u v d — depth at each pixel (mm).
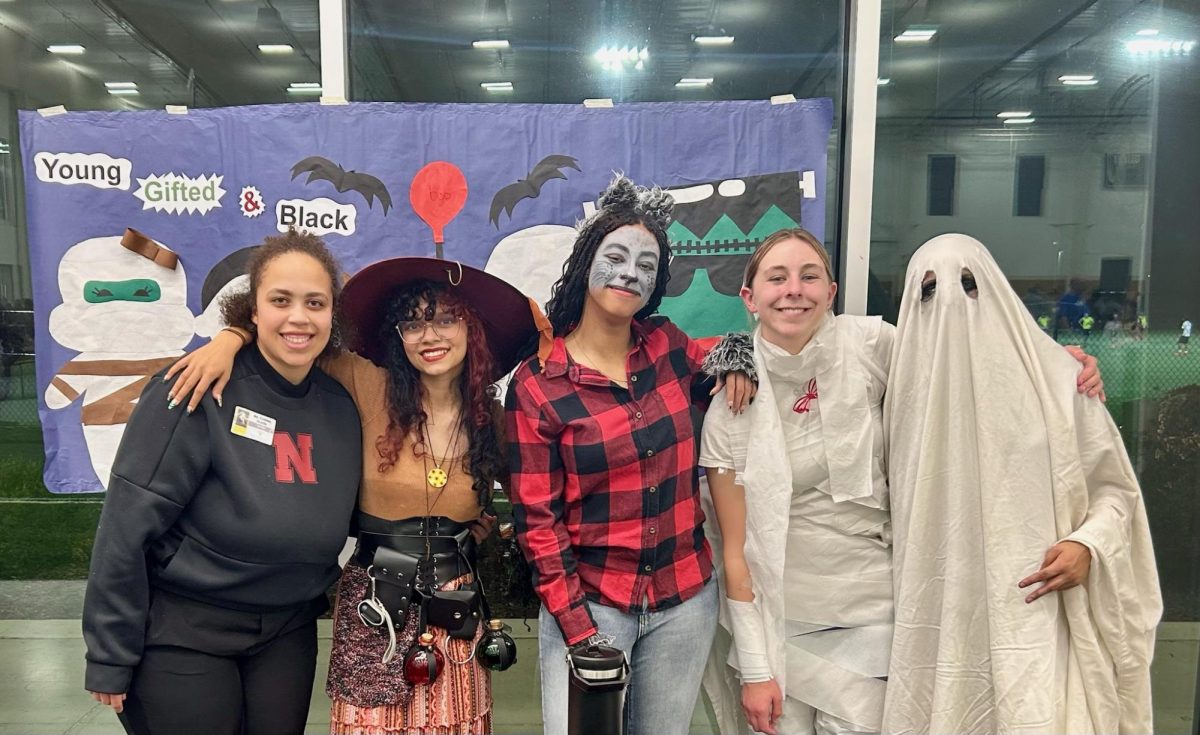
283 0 1838
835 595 1446
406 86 1868
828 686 1435
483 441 1330
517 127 1786
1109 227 1928
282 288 1208
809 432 1432
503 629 1400
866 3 1798
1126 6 1863
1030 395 1331
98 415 1819
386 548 1314
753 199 1798
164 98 1843
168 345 1812
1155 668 1973
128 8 1830
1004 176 1920
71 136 1772
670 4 1862
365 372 1393
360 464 1332
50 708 1999
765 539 1395
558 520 1322
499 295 1357
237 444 1229
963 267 1358
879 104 1896
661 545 1325
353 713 1271
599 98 1875
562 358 1342
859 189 1851
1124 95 1895
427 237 1800
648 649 1354
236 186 1784
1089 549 1274
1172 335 1938
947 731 1341
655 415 1327
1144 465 1967
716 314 1820
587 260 1342
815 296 1363
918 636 1377
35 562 1960
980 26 1879
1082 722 1302
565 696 1292
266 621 1282
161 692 1222
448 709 1292
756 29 1867
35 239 1785
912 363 1403
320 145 1778
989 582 1312
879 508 1453
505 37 1863
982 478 1330
